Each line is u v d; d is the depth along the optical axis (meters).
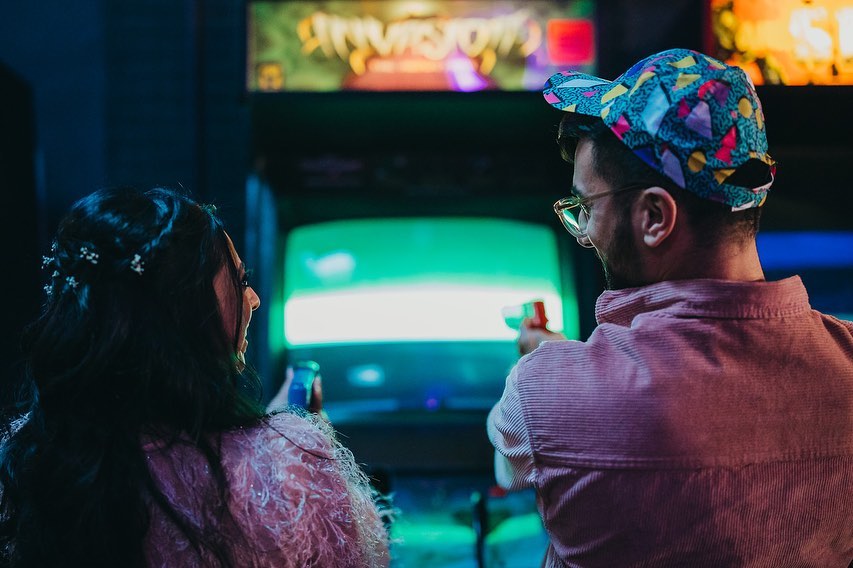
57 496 0.85
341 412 2.24
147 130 2.81
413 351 2.32
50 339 0.88
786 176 2.31
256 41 2.12
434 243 2.41
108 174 2.81
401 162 2.40
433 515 2.11
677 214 0.87
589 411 0.86
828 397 0.87
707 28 1.88
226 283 0.97
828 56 1.89
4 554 0.94
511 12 2.12
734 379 0.85
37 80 3.26
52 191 3.28
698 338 0.87
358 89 2.12
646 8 2.38
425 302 2.36
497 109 2.20
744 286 0.87
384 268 2.39
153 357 0.87
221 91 2.78
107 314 0.87
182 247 0.90
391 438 2.18
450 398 2.28
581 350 0.90
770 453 0.85
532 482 0.91
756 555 0.85
